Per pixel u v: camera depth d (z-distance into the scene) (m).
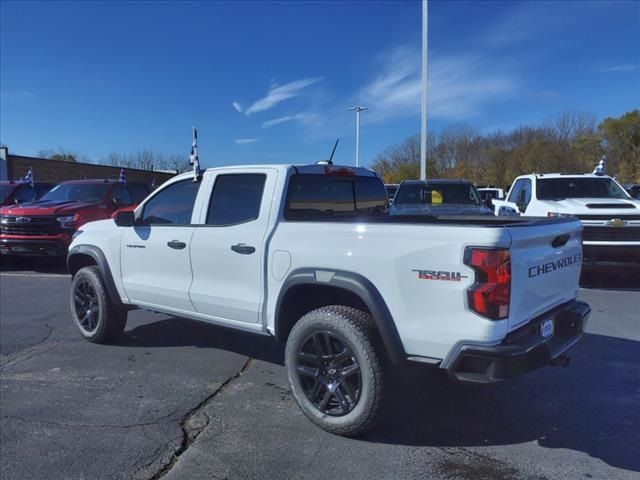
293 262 3.81
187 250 4.61
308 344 3.75
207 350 5.50
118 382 4.59
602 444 3.48
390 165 65.06
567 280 3.88
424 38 19.58
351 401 3.51
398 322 3.31
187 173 4.84
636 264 8.46
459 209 10.84
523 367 3.04
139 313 7.08
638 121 49.41
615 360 5.10
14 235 10.34
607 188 10.22
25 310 7.29
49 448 3.42
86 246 5.63
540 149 52.47
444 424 3.79
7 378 4.69
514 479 3.07
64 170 31.86
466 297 3.04
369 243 3.45
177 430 3.68
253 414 3.95
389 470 3.17
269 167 4.25
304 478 3.08
